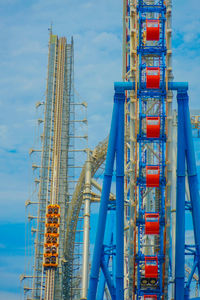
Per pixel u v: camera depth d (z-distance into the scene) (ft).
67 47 629.10
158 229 343.05
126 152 421.59
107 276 364.17
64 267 558.15
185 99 355.97
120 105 359.46
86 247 479.00
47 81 603.67
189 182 355.97
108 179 358.64
